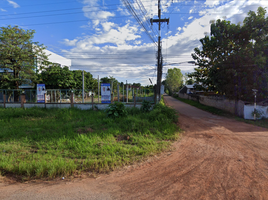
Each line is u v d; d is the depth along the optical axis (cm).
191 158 460
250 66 1129
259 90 1159
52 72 1884
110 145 542
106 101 1341
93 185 320
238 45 1249
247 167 399
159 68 1420
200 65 1577
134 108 1178
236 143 605
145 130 718
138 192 295
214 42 1367
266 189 302
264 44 1081
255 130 824
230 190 299
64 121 944
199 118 1227
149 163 427
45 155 456
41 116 1116
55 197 279
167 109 1027
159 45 1417
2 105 1490
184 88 4069
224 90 1338
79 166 400
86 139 584
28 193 292
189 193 290
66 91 1582
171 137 657
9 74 1656
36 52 1712
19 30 1634
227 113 1424
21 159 433
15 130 722
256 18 1164
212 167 400
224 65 1217
